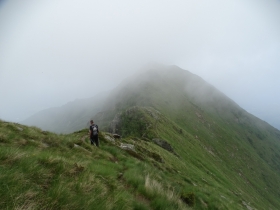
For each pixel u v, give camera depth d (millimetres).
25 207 3480
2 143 8328
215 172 68625
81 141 14336
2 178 3908
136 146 27344
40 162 5902
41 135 12453
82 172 6297
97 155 12680
